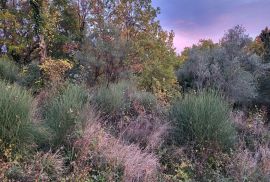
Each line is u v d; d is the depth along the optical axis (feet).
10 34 53.42
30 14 50.03
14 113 15.64
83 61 39.83
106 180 15.80
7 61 40.09
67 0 56.85
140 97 28.50
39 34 40.11
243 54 60.75
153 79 40.65
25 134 15.97
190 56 63.10
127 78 40.50
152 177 16.96
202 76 53.83
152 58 46.73
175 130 21.35
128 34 50.01
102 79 39.68
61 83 29.32
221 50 59.41
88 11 55.93
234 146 21.11
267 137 24.26
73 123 17.81
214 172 18.43
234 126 23.91
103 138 18.39
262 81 61.36
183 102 22.59
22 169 14.71
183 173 18.13
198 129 20.30
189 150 20.03
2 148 15.25
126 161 16.94
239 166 18.99
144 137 20.90
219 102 21.67
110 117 23.54
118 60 40.86
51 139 17.34
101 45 40.60
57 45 54.13
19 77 34.88
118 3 52.49
